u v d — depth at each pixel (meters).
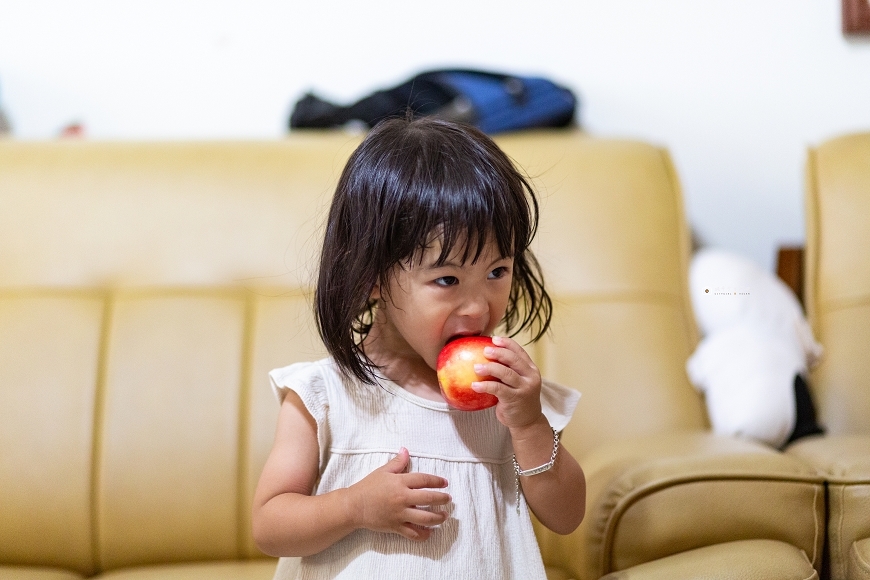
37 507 1.27
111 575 1.24
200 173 1.44
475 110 1.70
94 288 1.38
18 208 1.41
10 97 1.88
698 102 1.85
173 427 1.30
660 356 1.36
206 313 1.36
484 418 0.91
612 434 1.31
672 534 0.98
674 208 1.50
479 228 0.77
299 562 0.91
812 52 1.82
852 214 1.47
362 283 0.82
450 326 0.82
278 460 0.90
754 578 0.87
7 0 1.87
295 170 1.45
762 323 1.47
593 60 1.86
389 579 0.83
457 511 0.86
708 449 1.08
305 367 0.94
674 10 1.84
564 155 1.50
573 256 1.42
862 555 0.95
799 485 0.99
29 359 1.32
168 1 1.87
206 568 1.24
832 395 1.41
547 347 1.36
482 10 1.86
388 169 0.82
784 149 1.84
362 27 1.88
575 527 0.91
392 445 0.89
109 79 1.89
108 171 1.44
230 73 1.89
